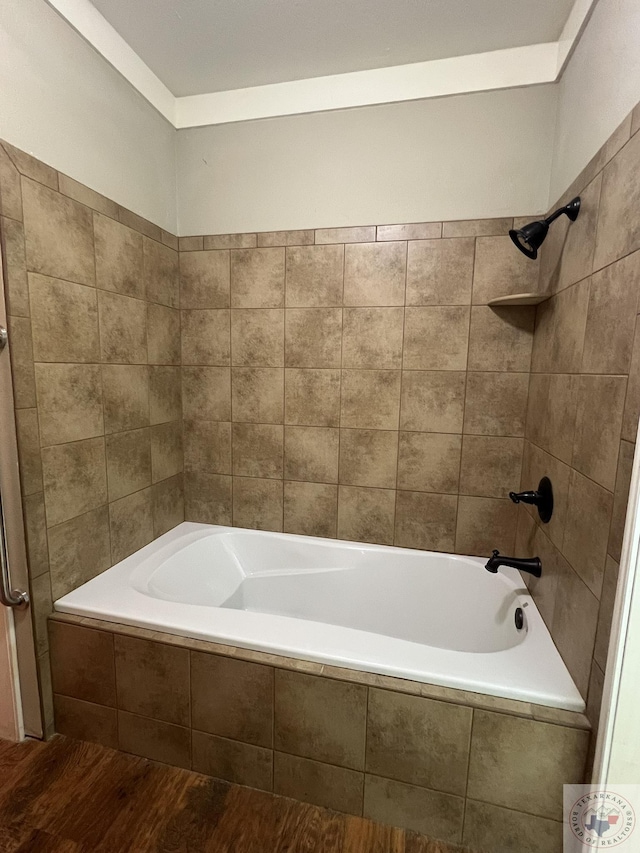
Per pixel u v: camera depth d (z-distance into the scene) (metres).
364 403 1.87
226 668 1.23
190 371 2.05
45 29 1.24
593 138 1.15
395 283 1.77
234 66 1.64
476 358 1.73
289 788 1.24
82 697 1.39
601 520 0.98
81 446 1.48
